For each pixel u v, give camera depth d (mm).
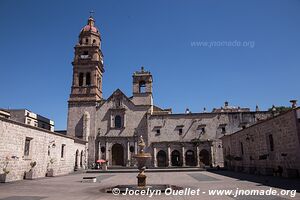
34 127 29281
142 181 18953
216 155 57031
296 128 23312
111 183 23062
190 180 24984
